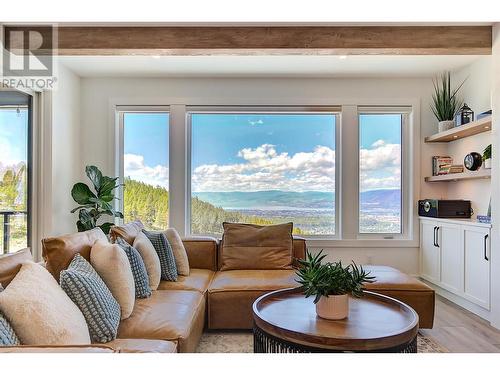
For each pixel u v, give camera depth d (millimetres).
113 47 2996
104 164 4391
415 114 4371
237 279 2977
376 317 1901
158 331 1828
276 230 3520
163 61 3850
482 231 3113
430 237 4035
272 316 1906
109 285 1939
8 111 3254
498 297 2893
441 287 3795
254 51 3068
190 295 2504
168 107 4398
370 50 3049
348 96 4391
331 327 1744
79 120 4344
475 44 2996
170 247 3021
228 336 2742
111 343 1630
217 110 4398
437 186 4391
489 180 3582
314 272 1903
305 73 4234
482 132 3691
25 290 1331
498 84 2922
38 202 3662
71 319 1411
